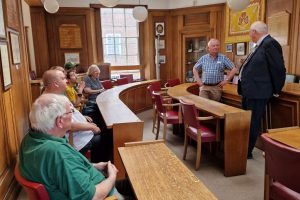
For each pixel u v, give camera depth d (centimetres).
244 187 259
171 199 128
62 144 129
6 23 273
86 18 673
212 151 346
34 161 123
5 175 233
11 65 284
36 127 132
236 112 271
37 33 641
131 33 736
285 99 302
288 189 165
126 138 239
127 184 176
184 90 432
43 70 657
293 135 184
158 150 187
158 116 404
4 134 240
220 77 398
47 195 119
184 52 715
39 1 587
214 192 251
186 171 156
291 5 454
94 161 278
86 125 245
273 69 292
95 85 448
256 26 303
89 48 686
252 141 314
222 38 660
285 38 469
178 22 712
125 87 508
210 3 656
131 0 695
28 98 374
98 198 131
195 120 286
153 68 739
